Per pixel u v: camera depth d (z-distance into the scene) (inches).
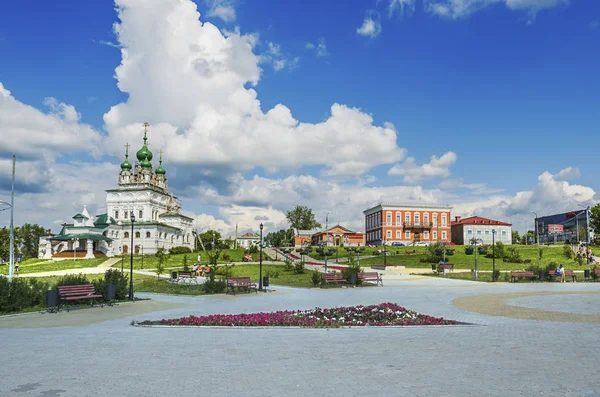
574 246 3378.4
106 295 962.1
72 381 343.9
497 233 5270.7
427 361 400.2
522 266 2578.7
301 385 327.9
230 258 3553.2
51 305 843.4
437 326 615.2
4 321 730.8
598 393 306.0
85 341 522.6
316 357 422.0
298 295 1168.2
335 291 1289.4
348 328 609.9
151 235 4490.7
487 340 503.8
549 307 832.9
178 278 1748.3
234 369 377.1
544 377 344.2
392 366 382.6
